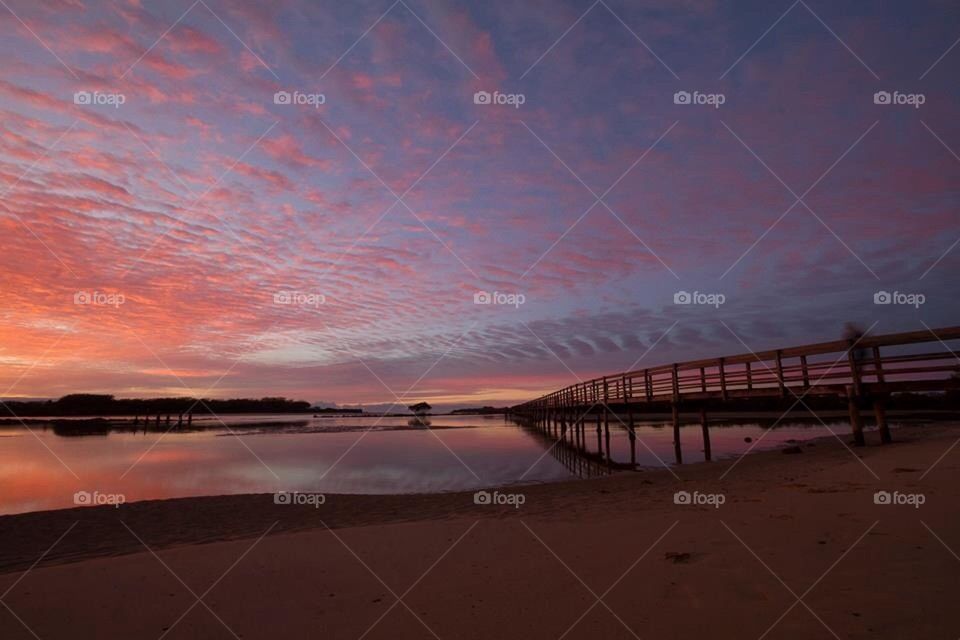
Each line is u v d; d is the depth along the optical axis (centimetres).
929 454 871
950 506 506
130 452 2398
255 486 1367
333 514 909
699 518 564
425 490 1235
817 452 1225
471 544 518
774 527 491
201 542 730
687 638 279
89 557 674
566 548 479
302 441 3195
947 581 327
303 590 396
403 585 398
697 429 3631
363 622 329
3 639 321
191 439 3384
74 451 2434
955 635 259
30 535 809
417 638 300
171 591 403
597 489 1008
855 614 291
